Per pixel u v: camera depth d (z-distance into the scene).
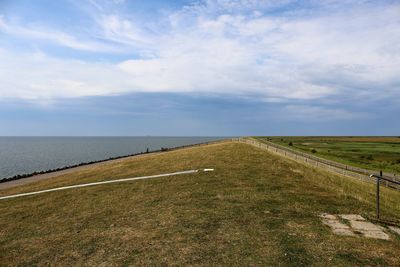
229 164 22.98
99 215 11.48
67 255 7.80
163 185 16.48
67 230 10.01
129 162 33.53
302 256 7.20
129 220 10.47
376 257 7.18
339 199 12.91
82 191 17.31
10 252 8.40
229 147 37.56
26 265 7.43
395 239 8.34
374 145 107.25
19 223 11.66
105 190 16.73
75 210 12.76
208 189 14.72
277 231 8.86
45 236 9.59
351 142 126.69
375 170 46.34
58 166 66.69
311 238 8.32
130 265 6.96
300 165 24.86
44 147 158.12
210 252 7.47
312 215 10.51
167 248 7.79
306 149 76.31
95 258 7.48
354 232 8.85
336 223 9.69
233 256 7.22
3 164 70.06
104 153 106.81
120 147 154.38
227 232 8.81
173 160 29.09
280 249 7.59
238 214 10.59
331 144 109.62
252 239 8.26
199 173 19.42
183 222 9.84
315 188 15.14
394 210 11.94
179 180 17.59
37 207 14.40
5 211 14.41
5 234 10.30
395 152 78.06
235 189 14.57
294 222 9.72
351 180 23.77
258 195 13.35
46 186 22.41
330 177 20.73
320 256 7.21
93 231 9.59
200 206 11.73
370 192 17.56
